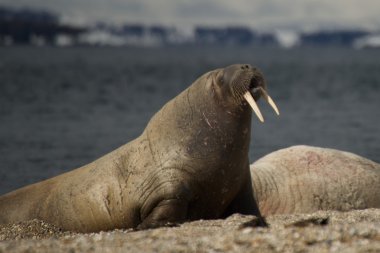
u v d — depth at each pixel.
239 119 43.41
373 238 32.16
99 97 175.12
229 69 43.88
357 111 140.00
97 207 46.03
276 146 90.25
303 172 53.53
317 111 139.50
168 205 42.88
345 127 111.75
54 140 96.69
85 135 101.81
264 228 35.25
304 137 99.44
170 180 43.00
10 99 165.25
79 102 159.50
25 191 51.22
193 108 44.53
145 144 45.22
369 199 53.47
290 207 52.34
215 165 43.12
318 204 52.56
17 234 45.69
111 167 46.34
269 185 52.53
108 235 35.81
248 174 45.41
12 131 106.00
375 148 89.12
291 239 31.92
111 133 104.31
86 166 49.38
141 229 41.59
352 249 30.17
